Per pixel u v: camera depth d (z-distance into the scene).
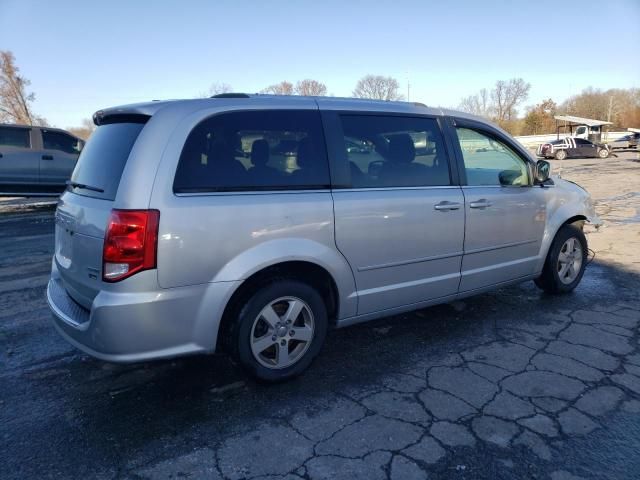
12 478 2.46
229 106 3.09
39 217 11.20
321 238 3.26
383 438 2.76
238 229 2.95
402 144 3.75
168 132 2.87
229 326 3.13
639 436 2.76
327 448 2.68
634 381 3.36
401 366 3.61
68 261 3.18
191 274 2.84
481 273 4.24
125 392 3.28
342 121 3.48
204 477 2.46
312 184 3.27
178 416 2.99
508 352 3.81
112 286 2.71
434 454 2.62
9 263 6.79
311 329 3.38
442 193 3.88
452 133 4.06
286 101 3.32
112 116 3.28
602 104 80.00
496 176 4.34
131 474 2.49
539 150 34.97
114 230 2.69
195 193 2.87
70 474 2.49
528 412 3.00
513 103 78.81
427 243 3.80
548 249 4.82
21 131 12.02
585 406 3.06
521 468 2.51
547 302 4.92
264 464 2.55
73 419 2.97
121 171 2.85
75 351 3.94
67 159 12.53
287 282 3.21
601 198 13.32
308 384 3.36
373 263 3.54
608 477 2.44
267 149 3.15
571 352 3.80
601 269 6.08
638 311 4.64
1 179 11.79
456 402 3.12
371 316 3.68
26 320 4.62
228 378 3.46
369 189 3.51
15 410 3.07
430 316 4.58
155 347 2.81
